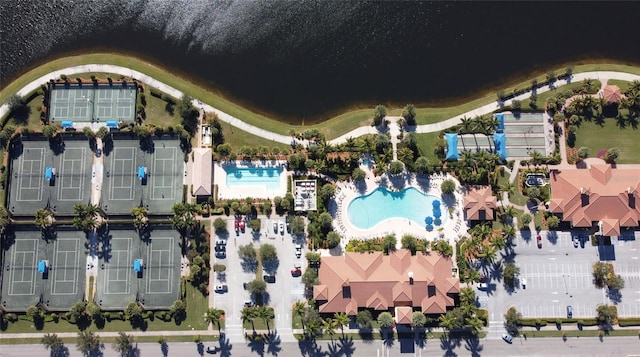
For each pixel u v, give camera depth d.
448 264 133.75
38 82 142.12
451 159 140.38
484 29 150.25
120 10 147.62
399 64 147.62
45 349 130.50
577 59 150.25
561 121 143.38
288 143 141.88
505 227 136.25
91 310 127.62
